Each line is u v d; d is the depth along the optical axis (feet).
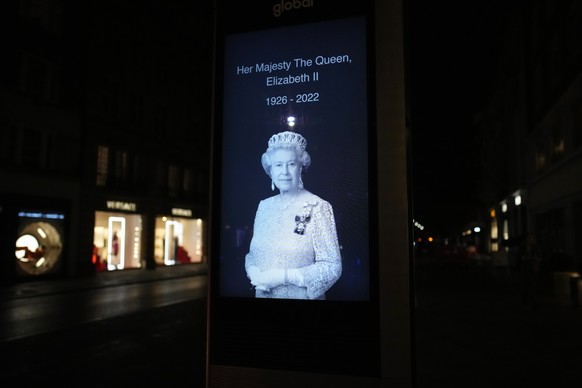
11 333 34.50
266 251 15.24
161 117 115.85
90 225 89.40
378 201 14.14
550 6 80.59
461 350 26.96
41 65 80.69
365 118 14.69
